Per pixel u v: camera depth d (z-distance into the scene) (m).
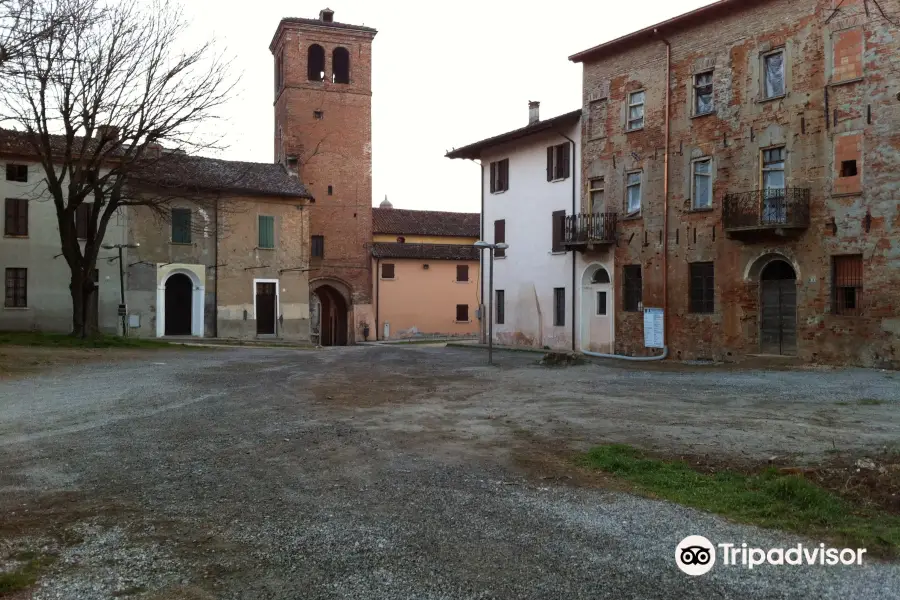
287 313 42.19
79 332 29.55
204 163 42.25
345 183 51.03
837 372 19.33
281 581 5.15
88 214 32.28
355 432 10.79
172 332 39.47
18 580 5.13
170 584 5.10
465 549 5.75
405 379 18.69
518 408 13.25
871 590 4.91
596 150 30.28
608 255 29.66
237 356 27.06
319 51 52.25
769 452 8.96
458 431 10.88
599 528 6.21
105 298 37.19
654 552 5.63
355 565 5.43
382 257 51.88
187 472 8.34
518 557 5.56
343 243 50.88
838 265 21.55
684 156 26.38
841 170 21.39
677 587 4.98
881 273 20.28
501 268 36.84
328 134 50.69
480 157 38.47
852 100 21.12
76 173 28.83
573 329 31.52
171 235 39.03
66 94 27.02
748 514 6.52
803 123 22.34
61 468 8.54
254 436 10.47
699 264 25.95
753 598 4.81
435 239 56.88
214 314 40.16
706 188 25.83
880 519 6.32
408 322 53.06
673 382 17.58
